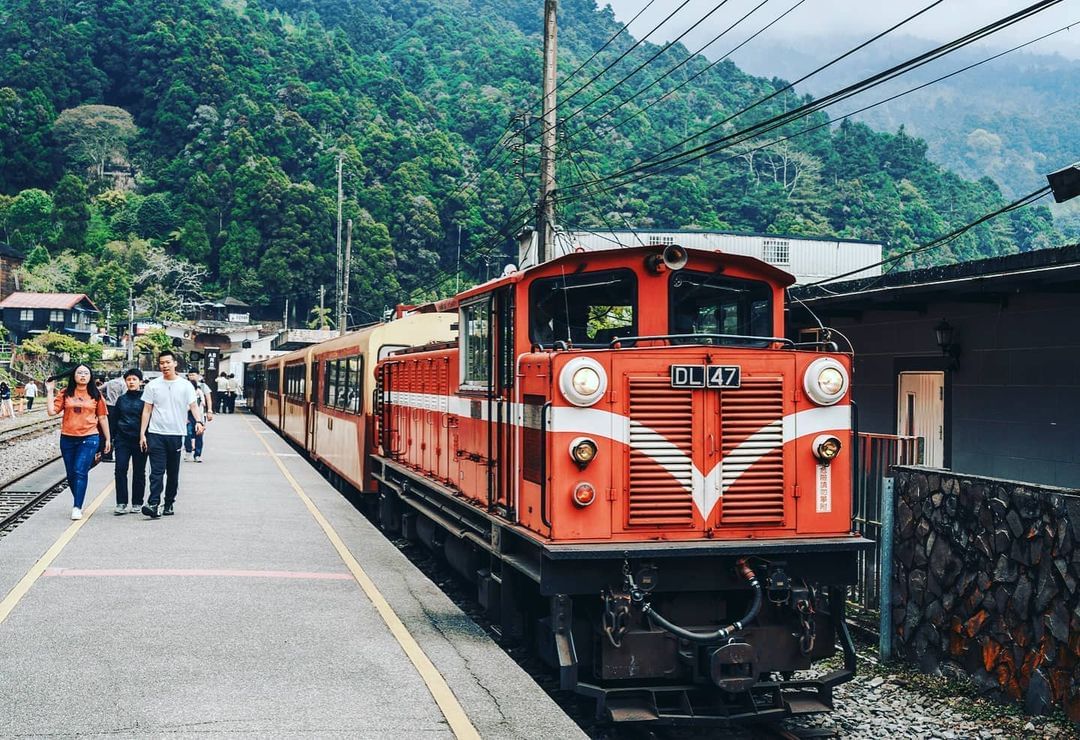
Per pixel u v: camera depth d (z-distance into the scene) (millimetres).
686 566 6371
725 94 140875
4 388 41906
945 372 12016
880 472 9078
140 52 160125
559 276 7246
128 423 12234
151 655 6340
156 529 11117
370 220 96562
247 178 117688
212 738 4875
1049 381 10406
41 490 15078
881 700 7148
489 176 85812
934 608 7730
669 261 7051
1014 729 6336
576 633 6578
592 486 6324
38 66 154000
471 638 6988
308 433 22812
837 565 6625
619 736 6457
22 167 142375
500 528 7527
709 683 6281
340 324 51406
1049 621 6434
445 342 10938
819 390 6684
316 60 145250
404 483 12094
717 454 6512
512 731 5102
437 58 162000
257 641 6746
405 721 5219
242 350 79250
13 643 6516
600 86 99750
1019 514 6812
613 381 6395
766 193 100438
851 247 37656
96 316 103938
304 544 10547
